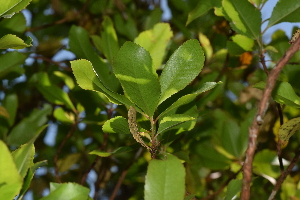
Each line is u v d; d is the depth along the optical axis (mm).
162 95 570
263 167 799
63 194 551
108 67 754
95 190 871
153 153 575
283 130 626
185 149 863
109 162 937
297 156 620
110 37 750
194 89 661
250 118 844
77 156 920
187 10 1063
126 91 563
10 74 829
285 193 783
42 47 1098
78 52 754
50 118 1046
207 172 935
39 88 801
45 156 995
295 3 672
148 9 1203
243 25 684
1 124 817
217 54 909
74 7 1127
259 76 925
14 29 735
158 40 746
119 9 1072
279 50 803
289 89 625
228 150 845
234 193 581
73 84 813
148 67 558
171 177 541
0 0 594
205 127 879
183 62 571
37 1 1148
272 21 679
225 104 1031
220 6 722
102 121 779
